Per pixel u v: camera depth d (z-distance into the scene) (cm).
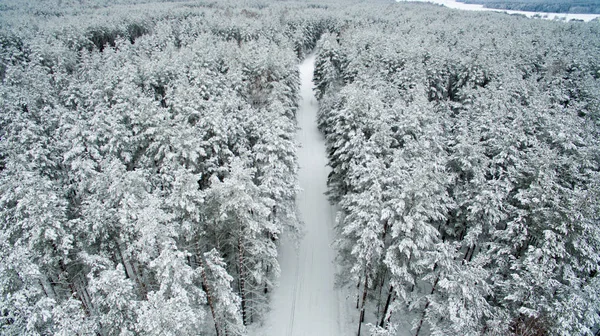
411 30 7125
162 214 1591
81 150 2283
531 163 2172
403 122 2672
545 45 5522
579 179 2295
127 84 3328
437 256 1625
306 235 3183
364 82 3691
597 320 1595
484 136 2686
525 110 2931
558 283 1579
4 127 2923
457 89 4322
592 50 5250
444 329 1661
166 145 2377
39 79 3672
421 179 1759
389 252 1833
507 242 1969
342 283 2492
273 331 2392
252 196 1975
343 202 2459
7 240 1662
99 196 1884
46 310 1262
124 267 2147
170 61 4241
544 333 1584
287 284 2728
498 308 1658
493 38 6184
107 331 1480
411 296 1942
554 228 1798
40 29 6072
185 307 1377
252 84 4262
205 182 2577
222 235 2045
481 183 2145
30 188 1598
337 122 2948
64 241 1589
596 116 3444
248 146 2803
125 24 7175
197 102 3036
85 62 4244
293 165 2600
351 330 2391
